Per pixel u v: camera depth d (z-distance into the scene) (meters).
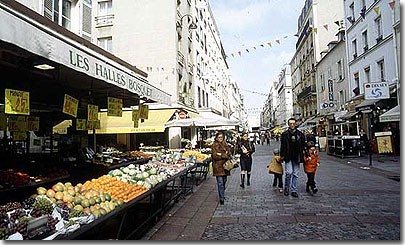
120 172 6.14
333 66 29.98
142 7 21.22
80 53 4.68
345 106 26.09
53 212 3.56
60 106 9.97
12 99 4.70
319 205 6.95
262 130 80.31
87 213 3.71
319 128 35.31
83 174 8.14
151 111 18.75
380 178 10.66
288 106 74.06
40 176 6.41
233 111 70.38
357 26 23.61
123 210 4.35
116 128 16.52
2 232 2.85
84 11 10.94
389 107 18.02
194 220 6.17
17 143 11.12
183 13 23.69
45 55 3.88
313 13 36.81
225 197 8.40
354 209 6.48
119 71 6.10
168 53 20.47
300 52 47.53
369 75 21.73
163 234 5.30
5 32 3.28
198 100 27.88
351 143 19.28
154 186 5.96
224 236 5.11
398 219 5.68
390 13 18.16
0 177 5.48
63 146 9.98
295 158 8.05
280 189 8.88
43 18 6.91
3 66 5.71
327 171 13.14
